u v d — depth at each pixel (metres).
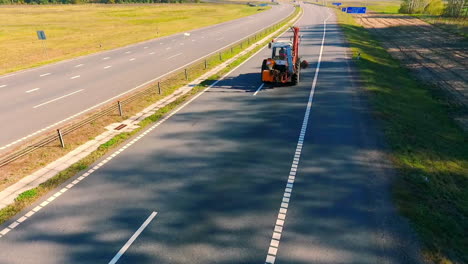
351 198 7.89
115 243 6.56
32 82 20.09
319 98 15.71
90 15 74.62
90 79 20.83
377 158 9.84
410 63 28.62
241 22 62.31
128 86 19.05
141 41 38.53
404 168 9.27
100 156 10.38
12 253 6.34
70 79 20.83
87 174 9.31
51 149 10.98
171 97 16.95
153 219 7.27
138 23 60.56
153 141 11.48
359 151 10.31
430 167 9.56
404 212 7.29
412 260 5.98
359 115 13.43
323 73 20.75
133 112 14.73
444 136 12.90
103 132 12.47
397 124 12.72
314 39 37.19
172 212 7.51
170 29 51.56
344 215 7.28
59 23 58.78
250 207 7.64
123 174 9.27
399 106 15.59
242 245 6.45
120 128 12.86
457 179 9.09
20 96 17.08
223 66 24.19
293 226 6.97
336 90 16.98
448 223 6.97
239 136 11.66
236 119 13.32
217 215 7.38
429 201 7.76
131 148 10.95
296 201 7.83
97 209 7.69
